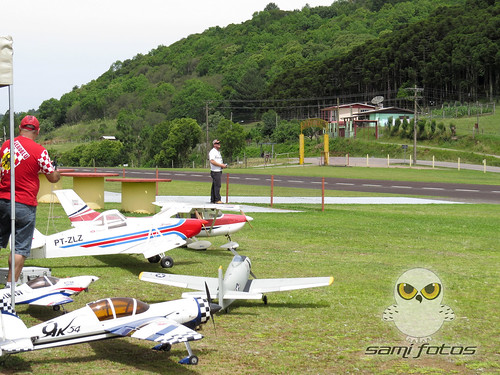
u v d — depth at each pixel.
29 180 8.21
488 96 164.88
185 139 131.25
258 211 26.33
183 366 6.92
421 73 170.88
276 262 13.98
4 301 7.24
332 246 16.77
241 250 15.84
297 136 141.50
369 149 114.94
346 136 126.94
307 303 10.20
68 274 12.01
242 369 6.91
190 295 8.33
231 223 16.09
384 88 182.75
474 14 185.75
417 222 23.30
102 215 12.47
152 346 7.65
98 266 13.05
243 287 9.54
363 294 10.88
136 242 12.66
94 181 24.64
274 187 43.19
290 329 8.65
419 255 15.48
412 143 113.75
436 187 45.41
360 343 8.06
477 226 22.42
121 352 7.36
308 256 14.96
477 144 104.88
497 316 9.54
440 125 113.19
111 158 147.88
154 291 10.64
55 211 23.39
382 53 181.50
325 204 30.98
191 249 15.91
